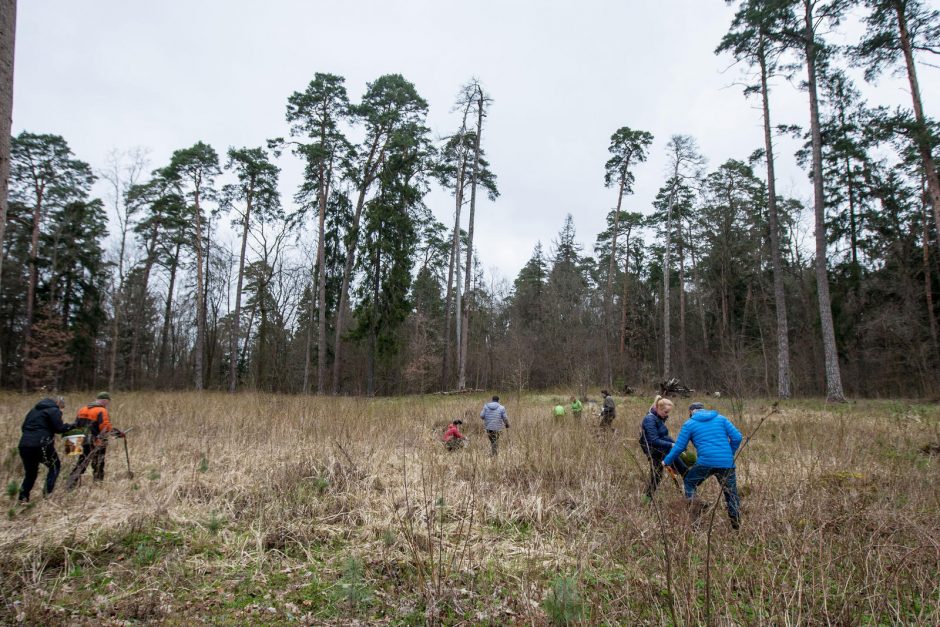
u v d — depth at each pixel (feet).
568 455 23.21
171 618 10.52
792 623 9.55
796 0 55.36
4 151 11.76
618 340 118.01
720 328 105.29
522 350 93.04
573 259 135.85
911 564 11.16
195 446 26.17
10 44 12.10
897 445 23.93
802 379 81.46
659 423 20.38
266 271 98.58
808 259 94.99
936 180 47.85
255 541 14.51
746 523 13.48
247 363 117.29
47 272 95.91
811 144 63.72
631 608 10.26
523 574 12.43
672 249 116.37
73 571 12.32
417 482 20.21
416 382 97.40
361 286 83.92
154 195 91.56
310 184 88.33
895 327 72.74
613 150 96.99
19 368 101.14
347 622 10.48
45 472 21.61
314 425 31.04
